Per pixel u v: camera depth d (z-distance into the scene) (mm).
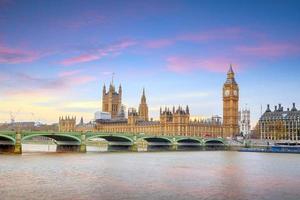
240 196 79312
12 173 105812
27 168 118000
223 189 86875
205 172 117938
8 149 180625
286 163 156000
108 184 90500
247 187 90000
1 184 87375
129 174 109438
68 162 140875
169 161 157125
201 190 85125
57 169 117250
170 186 89375
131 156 184250
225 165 143625
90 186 87125
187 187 88625
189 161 159625
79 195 77000
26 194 76938
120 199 74250
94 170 117125
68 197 75062
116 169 121375
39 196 75375
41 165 127625
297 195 80875
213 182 96812
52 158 157500
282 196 79750
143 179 99750
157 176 106062
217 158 183750
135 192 81250
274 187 90375
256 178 105562
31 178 97188
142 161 154000
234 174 114188
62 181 93438
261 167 137250
